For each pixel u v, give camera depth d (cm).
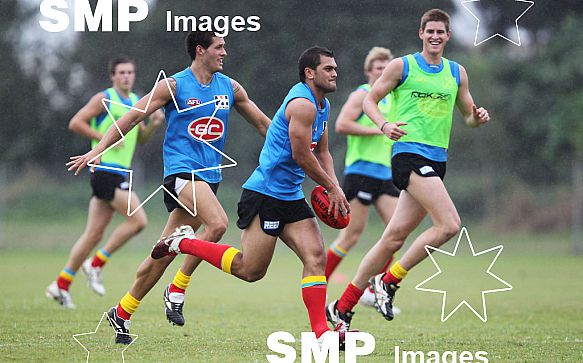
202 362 2247
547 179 12012
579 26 11825
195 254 2481
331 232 10369
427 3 11931
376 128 3734
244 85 11931
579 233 11006
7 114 14362
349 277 5941
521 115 11600
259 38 11819
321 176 2320
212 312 3675
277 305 4056
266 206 2362
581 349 2581
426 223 10506
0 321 3186
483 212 11831
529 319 3516
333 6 11762
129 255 8362
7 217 12269
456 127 11525
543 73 11594
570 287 5266
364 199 3781
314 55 2317
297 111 2281
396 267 2722
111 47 13675
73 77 14612
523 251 9369
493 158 11775
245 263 2425
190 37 2605
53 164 14562
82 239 3869
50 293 3788
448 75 2770
